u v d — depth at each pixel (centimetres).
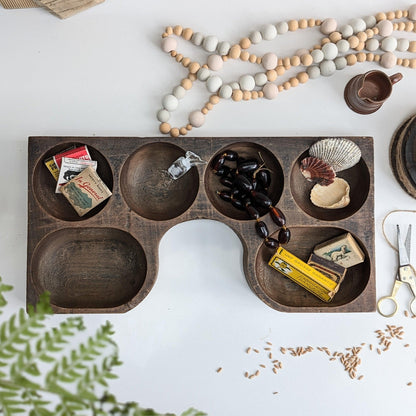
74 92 84
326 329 85
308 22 83
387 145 85
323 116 85
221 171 81
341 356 85
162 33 84
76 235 82
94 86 84
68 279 82
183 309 84
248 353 85
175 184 83
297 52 84
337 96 85
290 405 85
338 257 81
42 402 51
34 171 79
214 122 84
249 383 85
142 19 84
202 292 85
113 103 84
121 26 84
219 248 84
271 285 83
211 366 85
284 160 80
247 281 84
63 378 51
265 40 84
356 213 80
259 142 80
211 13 84
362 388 85
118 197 79
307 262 82
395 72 85
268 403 85
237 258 84
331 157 80
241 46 83
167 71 84
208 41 82
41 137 79
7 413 50
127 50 84
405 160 82
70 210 82
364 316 85
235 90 83
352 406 85
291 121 84
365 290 80
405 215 85
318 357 85
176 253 84
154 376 84
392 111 85
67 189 79
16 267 83
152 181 83
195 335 84
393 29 84
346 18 84
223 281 85
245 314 85
